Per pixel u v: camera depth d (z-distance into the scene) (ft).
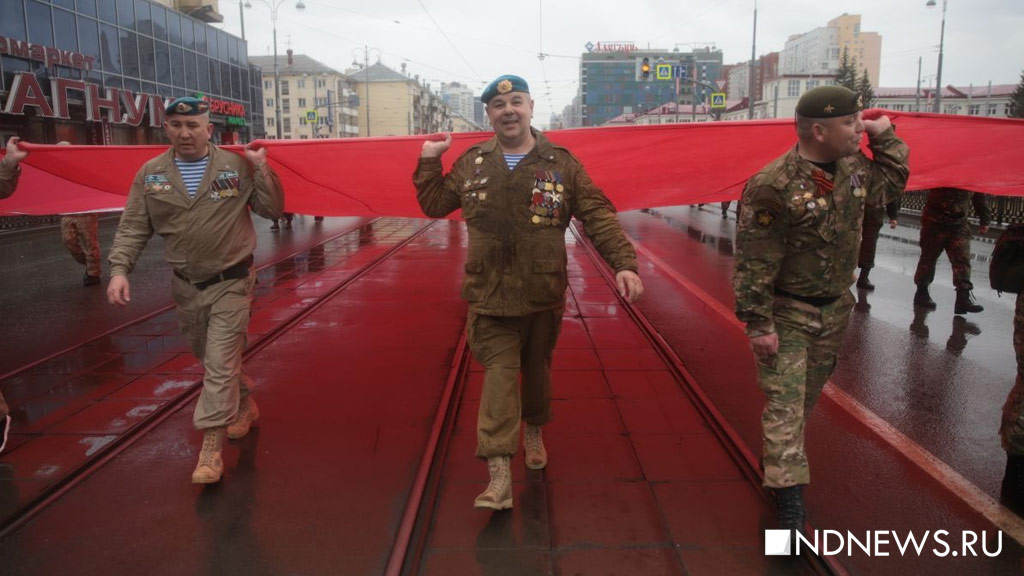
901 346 20.01
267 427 13.69
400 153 13.02
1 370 18.26
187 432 13.44
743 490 10.87
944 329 22.04
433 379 16.63
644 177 14.43
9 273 35.86
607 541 9.50
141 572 8.96
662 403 14.78
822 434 13.39
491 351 10.01
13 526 10.03
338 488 11.10
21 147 13.29
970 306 23.93
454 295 26.99
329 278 31.19
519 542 9.50
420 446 12.71
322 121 291.38
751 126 12.23
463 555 9.22
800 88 260.83
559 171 9.89
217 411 11.03
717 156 13.48
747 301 9.05
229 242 11.39
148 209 11.37
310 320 22.93
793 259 9.24
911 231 52.39
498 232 9.74
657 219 65.98
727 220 64.90
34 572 8.99
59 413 14.55
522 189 9.71
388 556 9.22
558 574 8.79
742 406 14.62
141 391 15.94
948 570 8.84
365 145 12.47
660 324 22.17
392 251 40.22
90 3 88.22
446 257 37.47
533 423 11.35
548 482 11.21
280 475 11.57
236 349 11.50
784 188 8.88
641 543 9.43
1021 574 8.77
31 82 75.87
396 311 24.17
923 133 12.30
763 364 9.38
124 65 96.22
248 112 140.46
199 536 9.77
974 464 12.08
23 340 21.48
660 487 11.00
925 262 25.08
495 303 9.78
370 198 15.85
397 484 11.23
